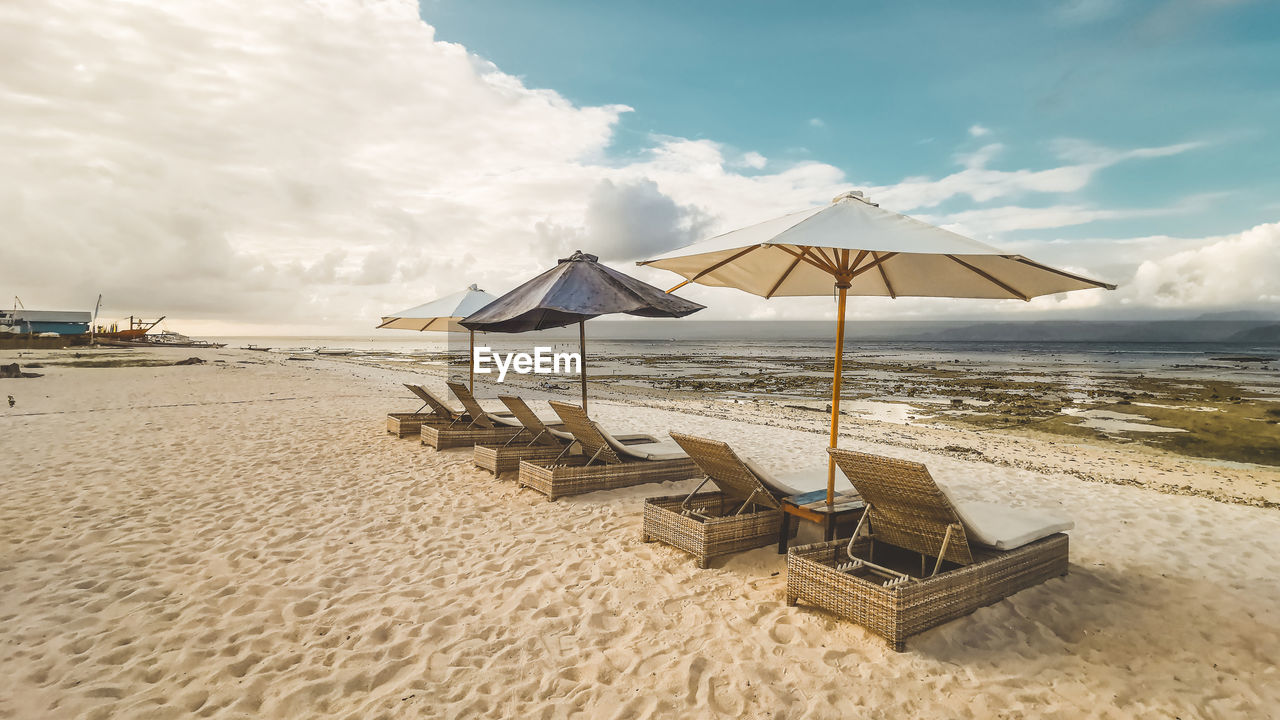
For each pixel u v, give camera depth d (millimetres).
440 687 2688
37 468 6629
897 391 22734
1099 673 2859
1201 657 3029
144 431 9164
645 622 3307
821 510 4047
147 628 3162
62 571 3873
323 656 2928
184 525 4828
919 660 2918
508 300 6312
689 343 125000
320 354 56688
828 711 2539
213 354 48281
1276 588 3938
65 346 55812
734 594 3668
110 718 2414
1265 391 22250
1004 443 11188
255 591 3633
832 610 3268
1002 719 2496
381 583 3811
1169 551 4688
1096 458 9852
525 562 4180
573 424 6340
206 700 2564
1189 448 11109
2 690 2572
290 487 6035
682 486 6344
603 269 6293
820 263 4059
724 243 3443
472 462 7266
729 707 2557
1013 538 3648
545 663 2891
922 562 3688
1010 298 4355
